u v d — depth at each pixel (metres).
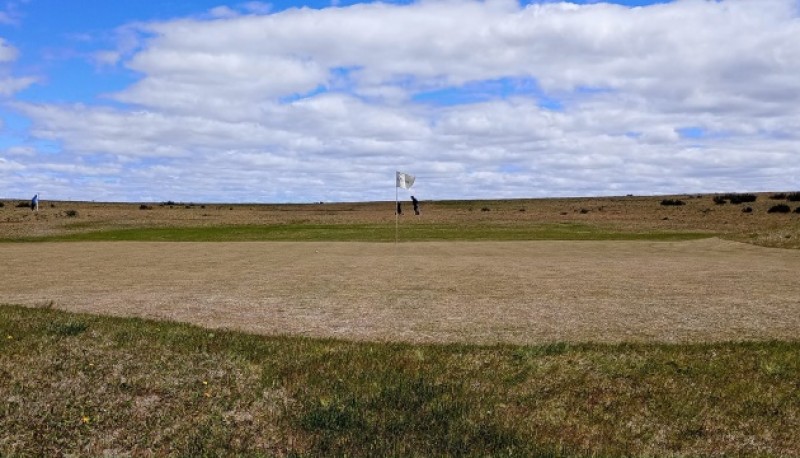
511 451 7.77
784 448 8.26
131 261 28.97
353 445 7.91
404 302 17.42
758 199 106.81
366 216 85.00
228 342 11.93
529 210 103.06
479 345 12.12
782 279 21.72
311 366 10.67
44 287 20.45
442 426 8.45
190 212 92.06
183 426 8.38
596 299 17.77
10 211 82.25
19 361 10.02
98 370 9.90
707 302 17.17
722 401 9.48
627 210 94.69
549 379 10.24
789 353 11.39
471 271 24.50
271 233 53.91
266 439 8.13
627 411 9.21
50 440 7.85
